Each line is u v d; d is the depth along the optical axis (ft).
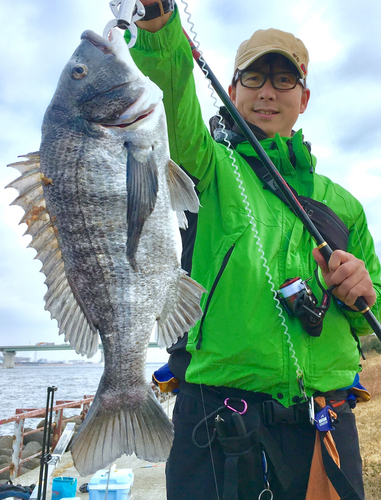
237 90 8.23
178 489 6.21
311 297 6.24
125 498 12.16
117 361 5.04
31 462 29.81
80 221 4.96
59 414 24.85
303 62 8.17
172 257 5.26
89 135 5.01
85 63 5.19
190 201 5.36
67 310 5.05
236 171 7.06
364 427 15.93
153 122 5.26
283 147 7.38
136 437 4.85
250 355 6.09
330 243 7.07
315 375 6.32
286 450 6.17
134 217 5.01
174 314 5.29
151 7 5.07
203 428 6.27
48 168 4.98
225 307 6.23
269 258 6.47
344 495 5.77
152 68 5.57
